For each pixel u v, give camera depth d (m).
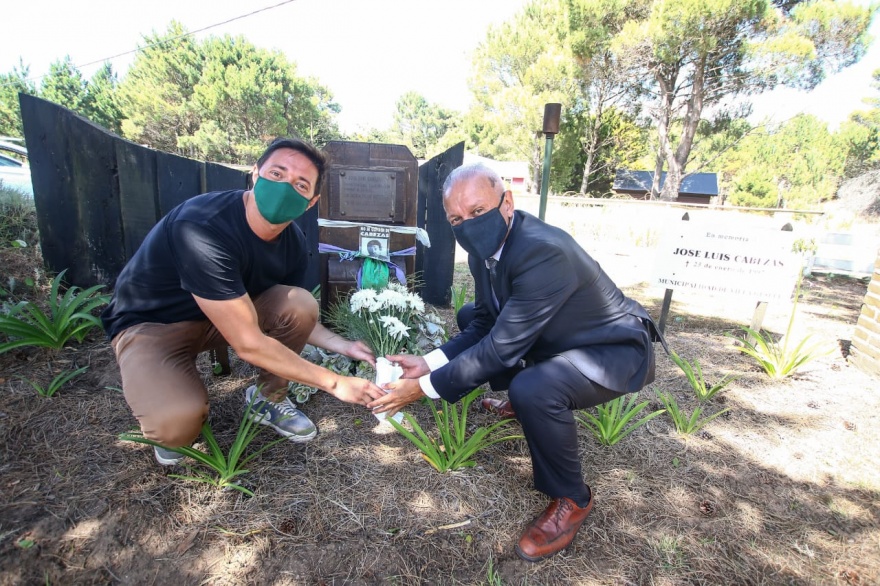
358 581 1.39
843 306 4.98
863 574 1.49
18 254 3.18
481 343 1.59
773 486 1.89
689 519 1.70
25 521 1.43
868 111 37.62
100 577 1.32
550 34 18.84
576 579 1.45
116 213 3.13
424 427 2.17
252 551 1.44
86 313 2.48
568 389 1.52
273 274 1.84
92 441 1.82
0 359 2.26
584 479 1.88
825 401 2.61
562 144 18.84
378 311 2.41
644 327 1.74
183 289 1.60
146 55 26.50
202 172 3.48
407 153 2.94
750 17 14.36
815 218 11.23
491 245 1.60
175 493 1.62
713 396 2.62
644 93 19.88
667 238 3.34
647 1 15.64
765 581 1.46
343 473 1.82
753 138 36.03
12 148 6.07
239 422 2.06
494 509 1.69
